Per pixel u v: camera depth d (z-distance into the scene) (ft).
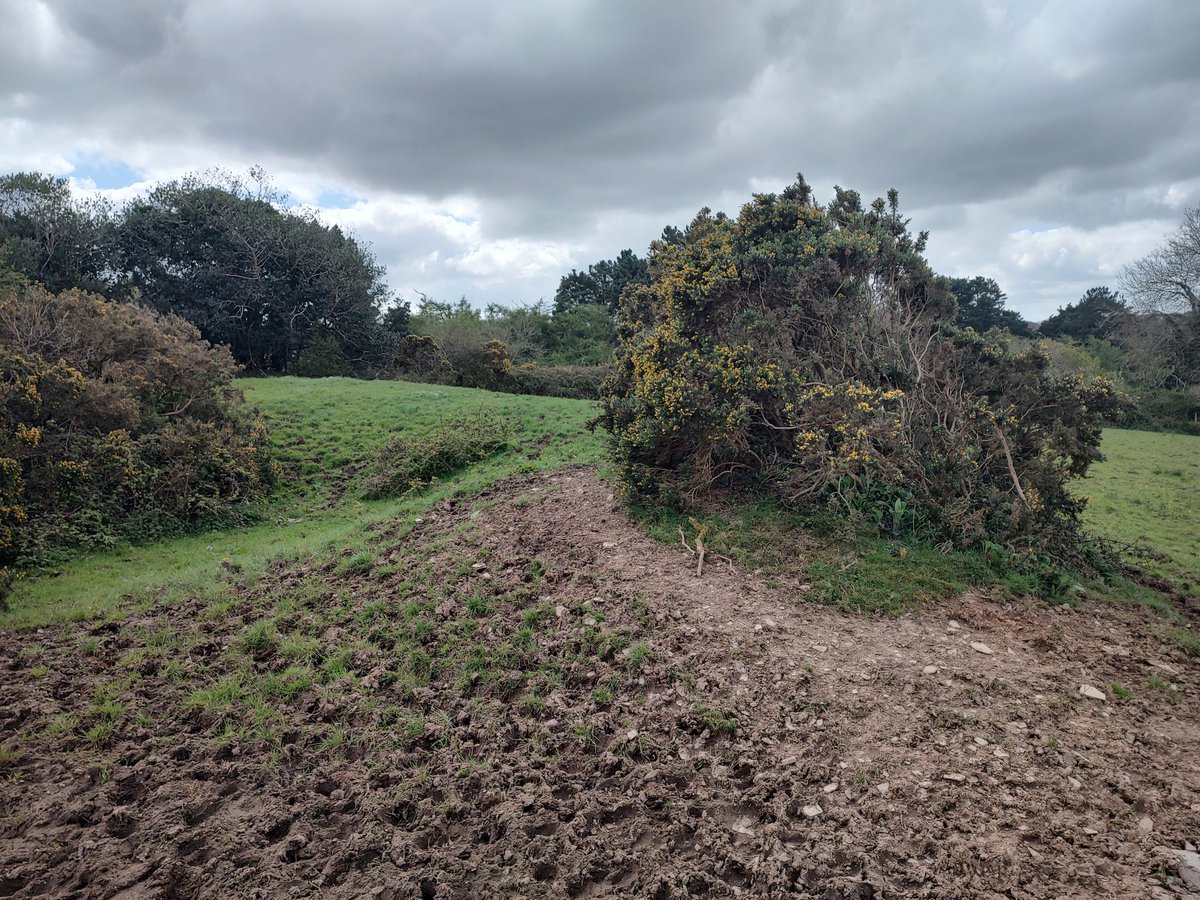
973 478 27.37
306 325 122.93
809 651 19.69
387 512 37.63
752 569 24.66
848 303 32.01
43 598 29.35
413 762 16.06
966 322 176.55
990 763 14.93
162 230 114.32
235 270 116.67
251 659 21.29
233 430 49.60
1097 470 54.39
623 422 32.94
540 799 14.26
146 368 47.06
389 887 12.08
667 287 34.40
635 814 13.93
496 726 17.21
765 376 28.99
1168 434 85.81
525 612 22.62
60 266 107.55
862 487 27.99
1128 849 12.32
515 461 46.75
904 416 28.27
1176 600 25.16
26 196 106.22
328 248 123.03
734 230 37.19
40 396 39.40
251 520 43.42
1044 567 24.23
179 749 16.87
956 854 12.34
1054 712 16.90
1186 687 18.33
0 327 44.32
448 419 61.62
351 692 19.22
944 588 23.22
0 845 13.71
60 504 38.63
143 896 12.15
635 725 16.88
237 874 12.59
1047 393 29.27
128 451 41.16
